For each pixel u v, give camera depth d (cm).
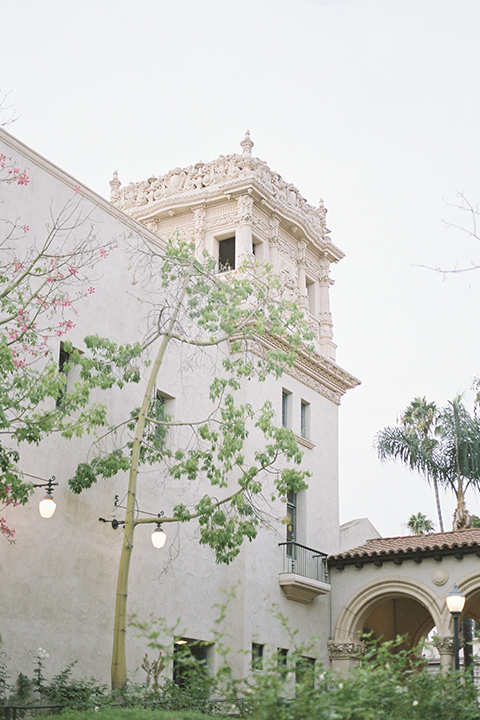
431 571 2227
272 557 2189
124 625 1420
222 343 2225
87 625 1639
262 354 2270
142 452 1606
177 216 2548
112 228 1909
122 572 1441
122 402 1839
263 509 2180
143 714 1138
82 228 1817
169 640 1836
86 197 1841
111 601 1711
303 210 2669
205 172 2528
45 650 1535
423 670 1073
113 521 1722
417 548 2222
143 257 1977
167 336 1645
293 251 2591
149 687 1647
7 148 1667
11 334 1402
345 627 2317
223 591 949
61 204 1772
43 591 1559
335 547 2470
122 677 1389
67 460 1669
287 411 2402
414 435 3497
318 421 2527
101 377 1526
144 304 1959
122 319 1888
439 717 1005
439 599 2183
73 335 1744
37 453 1603
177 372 2031
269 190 2469
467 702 1052
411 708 977
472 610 2403
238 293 1733
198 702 1568
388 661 1012
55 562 1596
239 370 1680
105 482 1753
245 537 2094
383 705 914
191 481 2014
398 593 2267
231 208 2453
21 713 1327
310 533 2364
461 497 3406
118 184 2720
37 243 1697
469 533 2367
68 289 1752
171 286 2045
